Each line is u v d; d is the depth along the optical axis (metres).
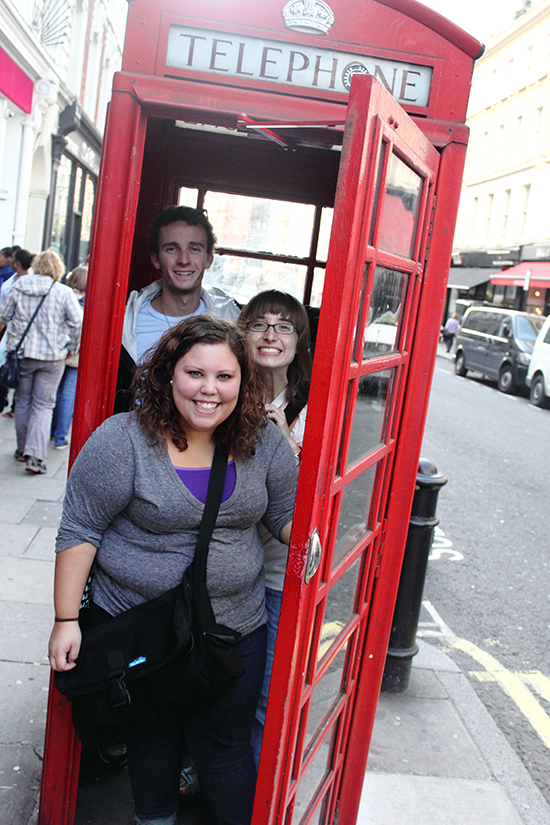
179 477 1.81
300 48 1.98
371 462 2.00
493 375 17.59
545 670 3.97
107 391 2.01
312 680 1.78
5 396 6.01
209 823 2.46
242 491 1.86
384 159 1.65
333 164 3.46
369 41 2.02
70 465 2.04
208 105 1.93
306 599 1.60
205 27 1.94
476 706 3.45
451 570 5.30
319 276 3.65
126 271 1.99
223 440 1.85
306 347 2.46
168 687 1.77
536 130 29.41
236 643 1.96
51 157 13.88
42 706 2.92
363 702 2.40
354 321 1.57
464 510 6.88
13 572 4.09
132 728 1.81
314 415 1.52
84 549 1.80
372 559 2.26
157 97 1.92
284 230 3.57
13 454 6.27
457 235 37.00
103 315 1.97
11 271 7.48
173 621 1.77
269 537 2.34
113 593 1.87
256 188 3.46
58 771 2.15
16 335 5.55
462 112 2.12
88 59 16.61
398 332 2.14
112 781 2.58
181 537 1.84
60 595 1.79
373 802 2.68
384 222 1.76
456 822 2.62
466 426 11.70
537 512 7.01
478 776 2.91
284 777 1.68
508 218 31.52
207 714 1.98
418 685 3.59
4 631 3.46
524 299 26.44
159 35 1.94
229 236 3.53
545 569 5.48
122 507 1.80
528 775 2.97
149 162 3.35
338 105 1.97
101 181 1.94
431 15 2.04
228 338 1.78
